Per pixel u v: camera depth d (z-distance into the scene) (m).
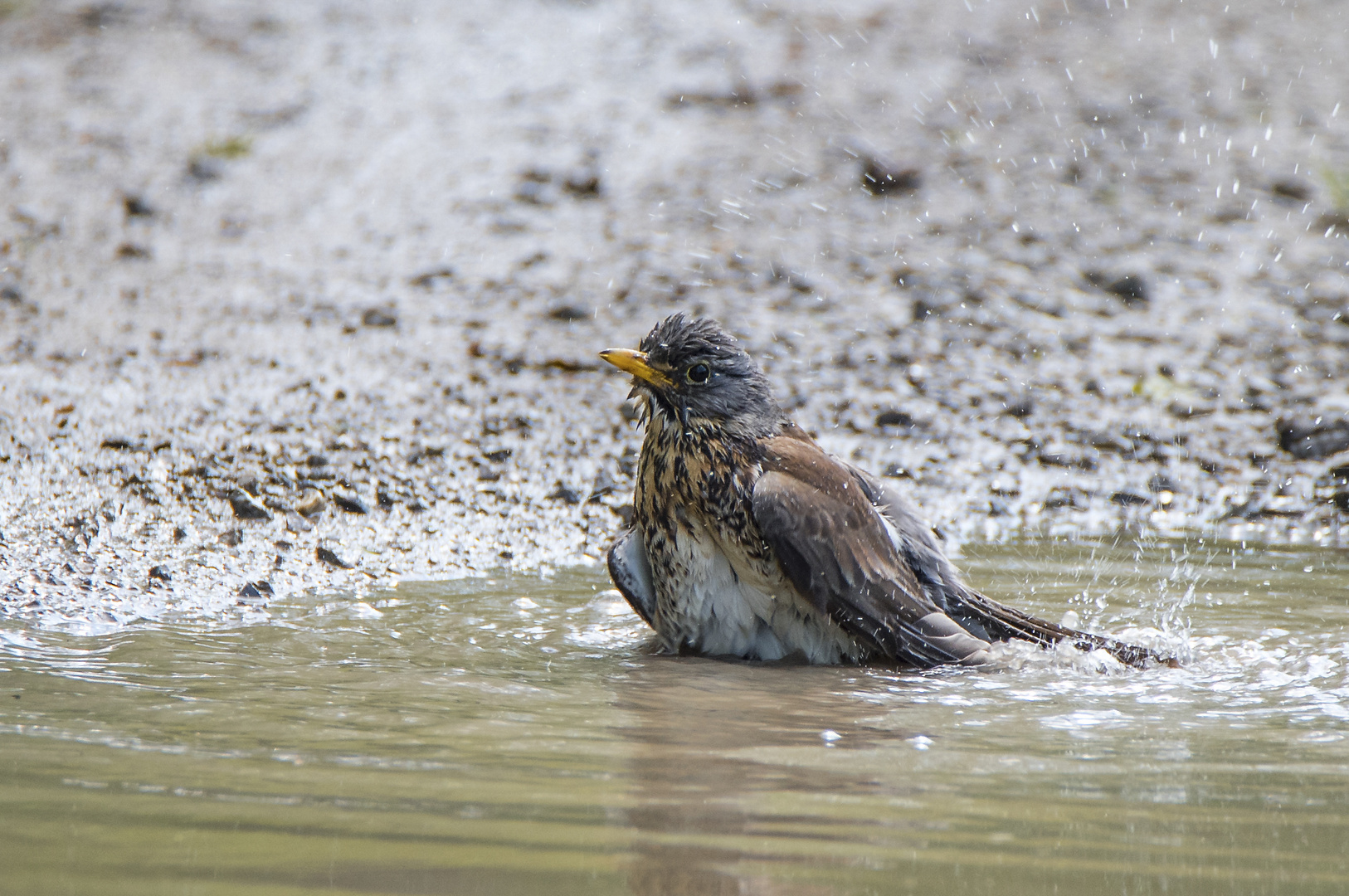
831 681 7.75
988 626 8.75
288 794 5.23
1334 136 22.64
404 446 12.56
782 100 23.52
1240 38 28.08
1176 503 12.43
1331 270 18.34
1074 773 5.86
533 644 8.41
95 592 8.85
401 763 5.71
